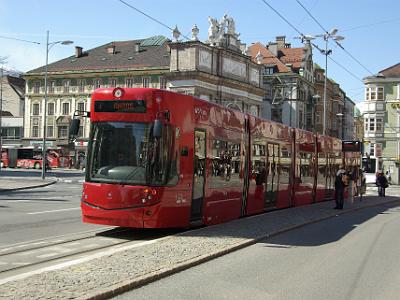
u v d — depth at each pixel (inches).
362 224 716.7
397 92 2992.1
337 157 1264.8
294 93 3159.5
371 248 489.7
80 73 3120.1
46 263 365.7
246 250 450.3
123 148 494.9
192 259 373.1
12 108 3720.5
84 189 500.4
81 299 254.1
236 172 665.6
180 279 328.2
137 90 499.5
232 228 561.3
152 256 377.1
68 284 283.0
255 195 737.0
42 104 3255.4
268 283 329.7
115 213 484.1
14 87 3727.9
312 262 406.9
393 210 1032.8
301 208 898.1
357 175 1445.6
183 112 526.9
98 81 3097.9
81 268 327.6
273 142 814.5
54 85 3213.6
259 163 752.3
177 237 480.1
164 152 495.2
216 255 406.9
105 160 498.0
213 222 597.3
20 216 656.4
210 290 303.4
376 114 3029.0
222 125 621.3
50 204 847.7
